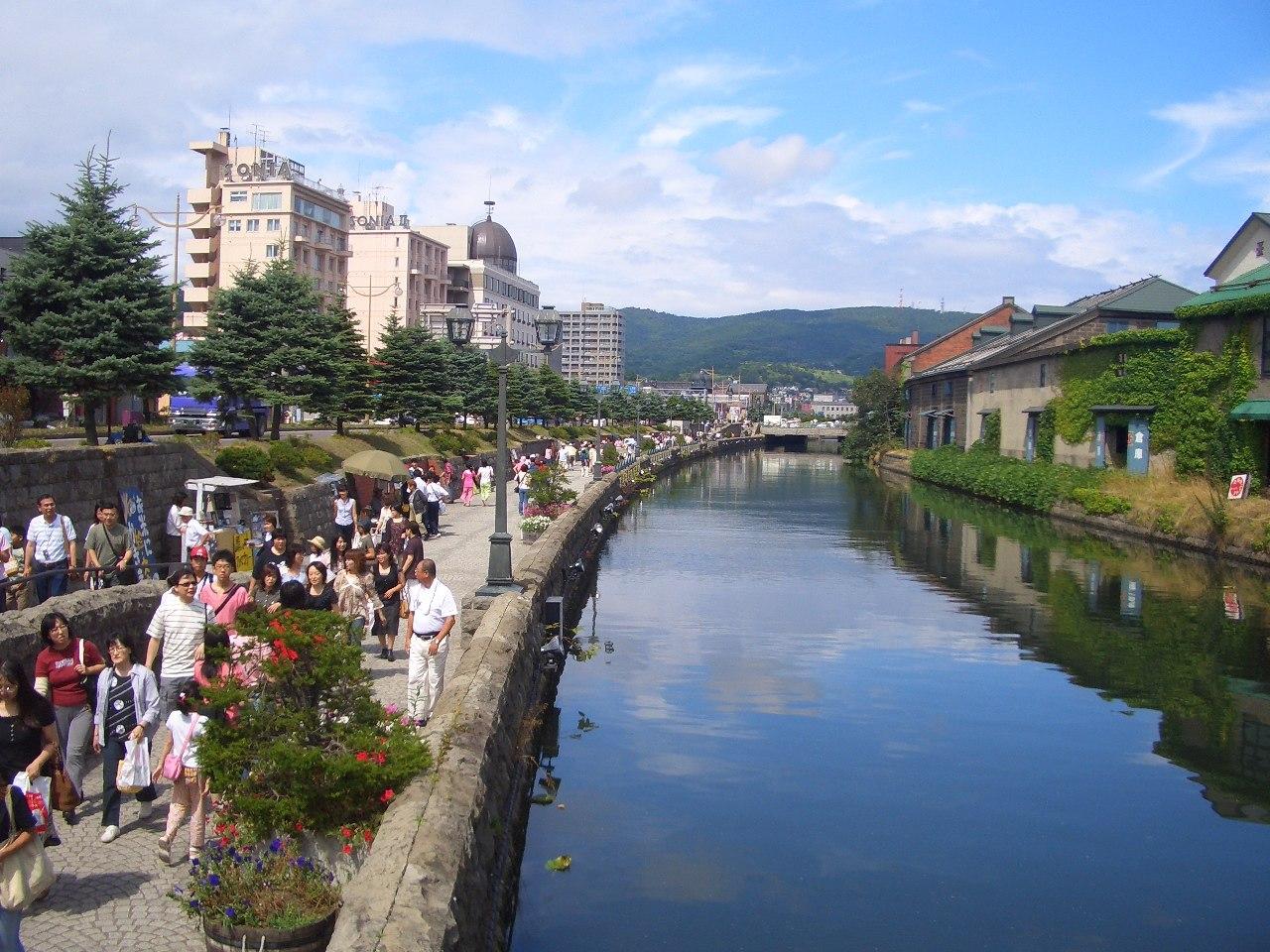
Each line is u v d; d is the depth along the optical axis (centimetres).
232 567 997
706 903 1034
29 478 1616
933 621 2467
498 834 1005
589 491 4212
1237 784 1389
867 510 5425
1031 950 959
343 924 595
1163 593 2833
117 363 2225
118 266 2334
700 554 3675
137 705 844
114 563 1378
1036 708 1731
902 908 1032
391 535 1797
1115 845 1196
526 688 1470
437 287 11400
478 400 6106
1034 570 3256
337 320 3884
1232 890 1091
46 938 677
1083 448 5016
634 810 1272
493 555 1808
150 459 1997
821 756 1483
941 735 1586
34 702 728
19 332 2281
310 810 745
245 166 8850
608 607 2656
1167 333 4325
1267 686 1880
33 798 609
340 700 802
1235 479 3725
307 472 2897
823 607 2653
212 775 735
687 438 13050
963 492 6391
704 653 2127
